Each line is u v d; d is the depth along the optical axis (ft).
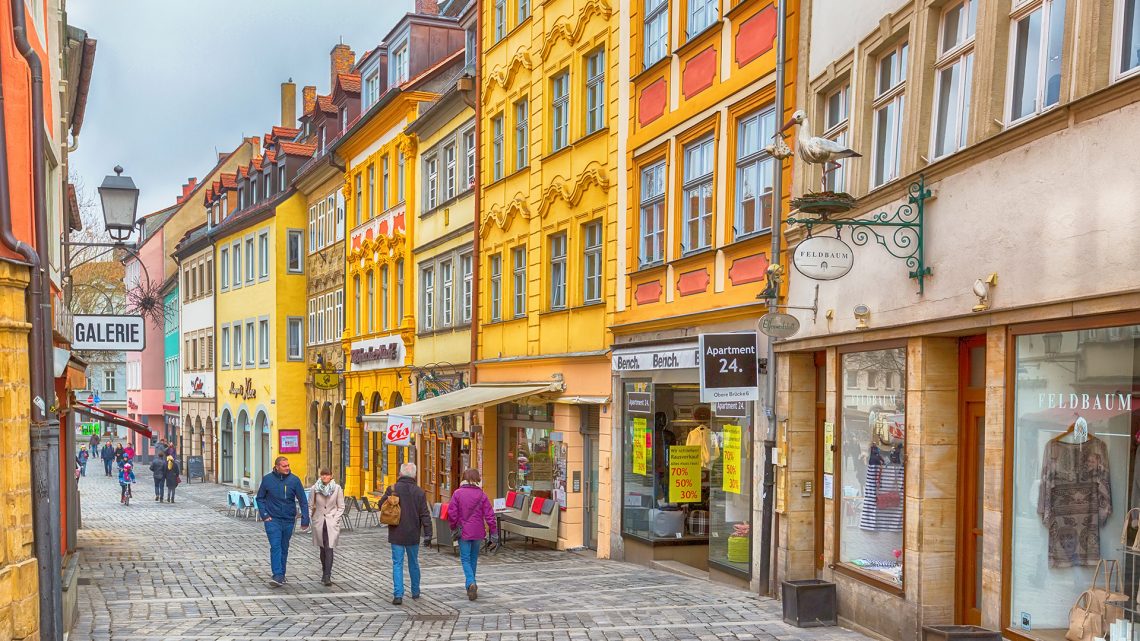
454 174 98.63
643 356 59.16
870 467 38.47
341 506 52.90
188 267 210.59
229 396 179.52
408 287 109.50
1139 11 25.22
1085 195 26.35
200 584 53.16
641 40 63.31
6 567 31.81
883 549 37.22
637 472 61.72
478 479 46.44
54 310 47.70
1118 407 25.82
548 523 70.33
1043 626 28.43
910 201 34.53
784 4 45.98
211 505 136.56
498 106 86.07
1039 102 29.40
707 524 59.11
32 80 35.01
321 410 147.95
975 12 33.14
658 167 60.90
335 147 130.31
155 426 261.24
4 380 32.32
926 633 30.17
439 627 38.81
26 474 33.27
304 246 156.76
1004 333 29.99
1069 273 26.96
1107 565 26.37
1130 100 24.71
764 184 48.83
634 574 55.16
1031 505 29.07
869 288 38.09
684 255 56.08
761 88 48.60
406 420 75.00
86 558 67.36
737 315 49.96
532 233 79.05
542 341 76.84
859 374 39.50
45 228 35.19
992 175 30.45
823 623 37.70
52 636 33.71
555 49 75.82
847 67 41.27
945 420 34.35
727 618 39.50
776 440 45.78
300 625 39.68
